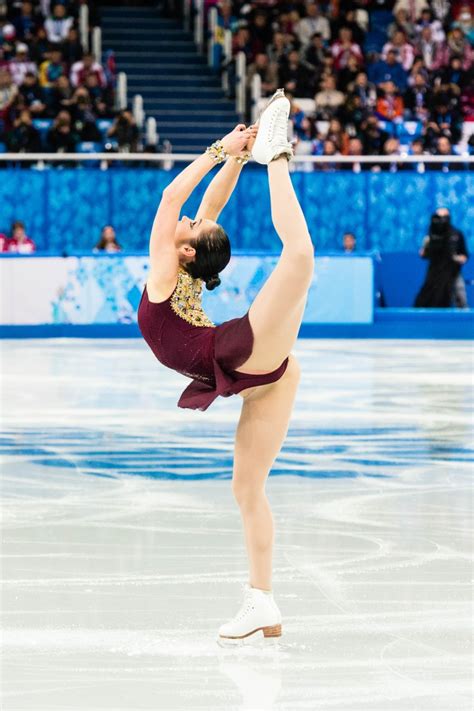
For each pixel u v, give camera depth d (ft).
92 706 31.60
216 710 31.35
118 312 148.15
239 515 54.49
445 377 110.63
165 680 33.63
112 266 147.43
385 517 54.34
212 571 44.98
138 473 64.59
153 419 84.07
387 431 79.36
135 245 161.27
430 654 35.81
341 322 152.66
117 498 58.13
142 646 36.55
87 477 63.46
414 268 163.32
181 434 77.71
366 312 152.76
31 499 57.88
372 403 92.94
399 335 153.28
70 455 70.18
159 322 36.45
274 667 34.68
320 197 163.02
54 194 160.04
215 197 39.34
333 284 151.94
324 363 122.62
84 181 160.45
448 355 132.26
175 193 36.68
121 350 134.72
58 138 163.02
